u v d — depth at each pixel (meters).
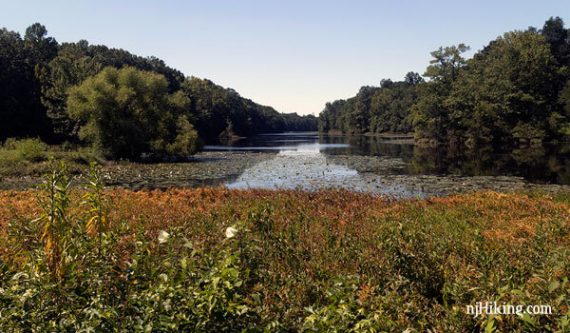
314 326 3.99
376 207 14.83
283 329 4.40
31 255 5.15
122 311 4.28
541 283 5.23
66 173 5.39
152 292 4.18
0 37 71.19
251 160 45.84
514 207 14.46
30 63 69.69
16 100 60.31
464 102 66.00
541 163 38.53
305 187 26.02
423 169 35.44
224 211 12.70
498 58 73.06
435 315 5.40
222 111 118.75
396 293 5.91
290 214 12.52
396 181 27.84
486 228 11.56
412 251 6.94
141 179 30.62
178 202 15.27
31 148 35.03
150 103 49.06
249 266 5.78
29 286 4.36
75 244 5.15
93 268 4.89
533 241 8.66
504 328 4.70
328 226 11.09
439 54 73.50
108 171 34.16
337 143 83.50
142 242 5.60
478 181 27.23
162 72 108.38
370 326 4.10
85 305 4.31
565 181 27.03
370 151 58.81
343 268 7.53
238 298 4.39
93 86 43.97
